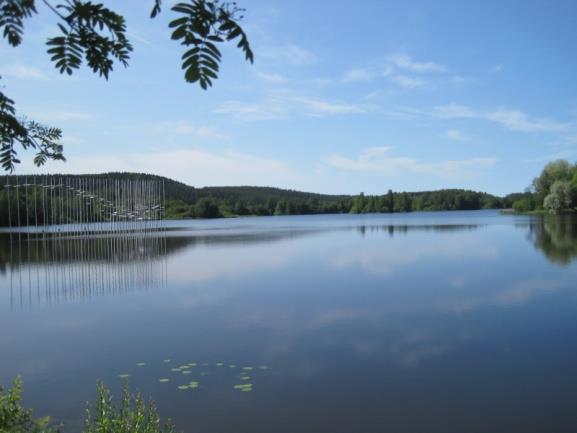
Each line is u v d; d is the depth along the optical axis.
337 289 19.14
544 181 97.06
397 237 46.16
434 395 8.48
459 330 12.73
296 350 11.17
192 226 82.75
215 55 1.90
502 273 22.31
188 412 7.91
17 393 4.46
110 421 5.16
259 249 37.12
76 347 11.91
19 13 1.76
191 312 15.59
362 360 10.39
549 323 13.25
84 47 2.12
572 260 26.23
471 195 152.62
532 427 7.27
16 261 31.67
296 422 7.50
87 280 23.28
